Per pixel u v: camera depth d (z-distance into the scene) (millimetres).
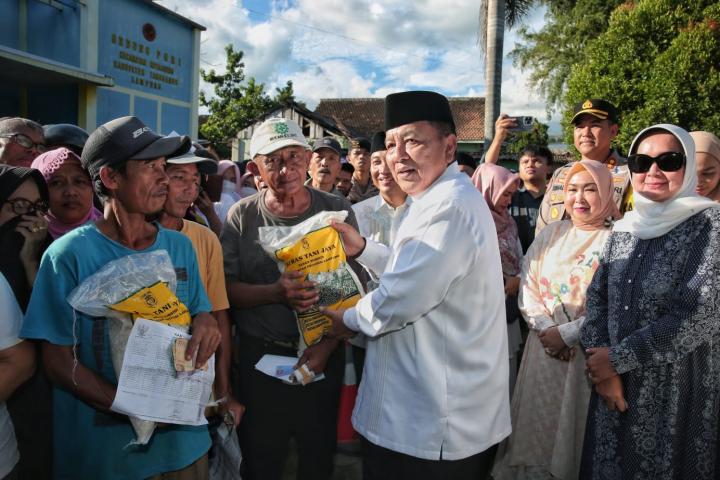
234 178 4805
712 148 2740
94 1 10492
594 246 2615
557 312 2639
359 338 2320
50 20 10414
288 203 2492
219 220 3266
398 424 1872
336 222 2271
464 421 1856
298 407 2447
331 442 2559
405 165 1957
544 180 4629
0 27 9953
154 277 1646
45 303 1604
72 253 1633
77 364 1593
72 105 10727
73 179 2318
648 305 2049
